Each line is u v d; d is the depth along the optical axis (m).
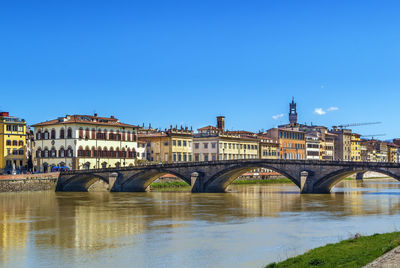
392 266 29.39
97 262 43.19
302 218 70.50
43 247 49.53
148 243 51.47
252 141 196.38
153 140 173.38
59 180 134.38
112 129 154.00
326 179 114.88
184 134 174.50
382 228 60.69
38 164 151.38
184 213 77.06
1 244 51.09
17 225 64.31
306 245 50.06
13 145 142.62
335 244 41.88
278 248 48.69
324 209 82.00
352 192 124.06
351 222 66.12
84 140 144.88
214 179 125.12
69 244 51.03
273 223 65.50
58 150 146.38
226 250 47.81
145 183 135.00
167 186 145.88
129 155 159.62
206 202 96.31
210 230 59.78
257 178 180.88
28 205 90.50
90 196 113.62
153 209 83.19
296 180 118.38
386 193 119.69
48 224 65.25
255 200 100.19
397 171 105.19
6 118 141.38
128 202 96.88
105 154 151.25
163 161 169.00
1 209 83.44
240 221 67.62
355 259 34.09
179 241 52.50
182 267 41.44
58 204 92.56
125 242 52.06
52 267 41.69
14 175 121.00
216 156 178.50
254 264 42.09
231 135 187.88
